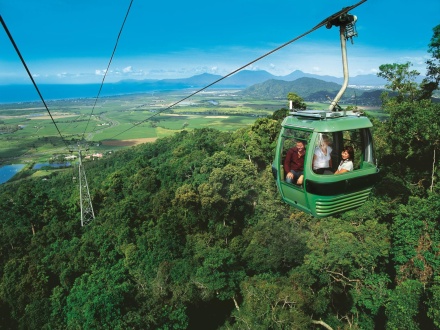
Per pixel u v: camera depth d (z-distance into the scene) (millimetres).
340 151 9578
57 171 162000
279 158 10586
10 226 57594
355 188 9531
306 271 33438
